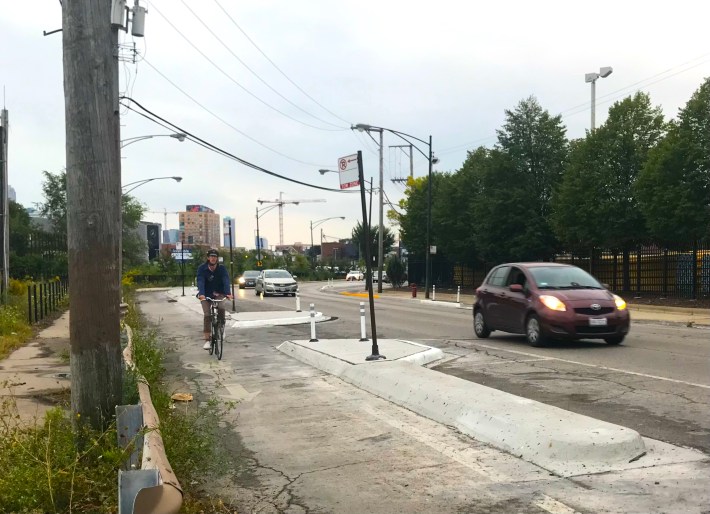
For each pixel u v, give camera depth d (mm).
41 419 6980
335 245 157500
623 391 8430
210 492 5207
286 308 28281
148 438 5059
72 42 5496
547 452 5660
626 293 29062
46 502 4250
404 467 5664
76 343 5520
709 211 22594
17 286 29875
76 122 5480
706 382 8828
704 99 23109
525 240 33281
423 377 8812
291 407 8227
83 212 5488
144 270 73500
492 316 14695
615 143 27719
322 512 4734
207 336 13289
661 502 4625
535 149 34469
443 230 42219
